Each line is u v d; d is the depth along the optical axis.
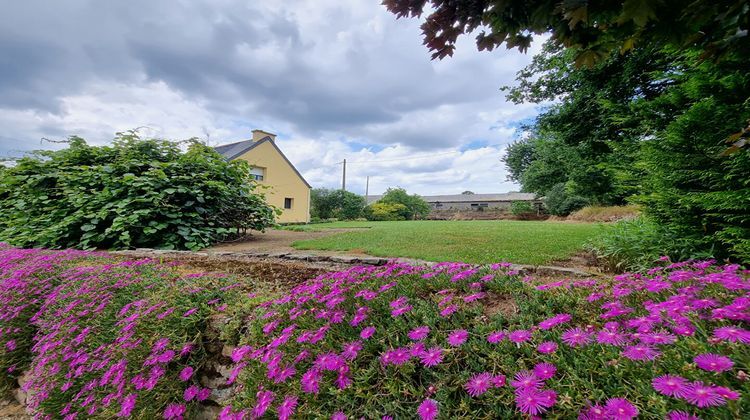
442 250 3.91
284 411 1.04
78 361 1.78
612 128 5.14
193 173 5.74
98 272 2.68
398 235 5.66
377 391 1.05
